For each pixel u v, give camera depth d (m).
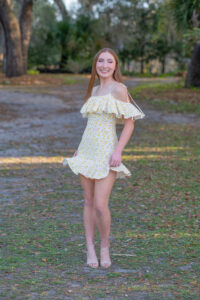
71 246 3.75
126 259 3.46
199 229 4.27
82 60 38.94
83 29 40.41
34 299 2.62
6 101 17.02
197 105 16.98
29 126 12.66
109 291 2.79
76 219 4.63
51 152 9.05
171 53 50.41
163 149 9.55
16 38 26.52
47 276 3.03
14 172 7.10
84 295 2.71
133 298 2.68
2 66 33.97
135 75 43.12
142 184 6.39
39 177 6.80
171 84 25.27
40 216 4.73
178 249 3.68
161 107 16.70
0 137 10.66
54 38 40.03
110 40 41.12
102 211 3.21
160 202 5.39
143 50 45.16
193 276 3.07
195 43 21.23
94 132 3.22
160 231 4.23
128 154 8.92
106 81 3.31
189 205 5.25
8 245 3.73
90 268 3.25
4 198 5.50
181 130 12.37
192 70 22.16
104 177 3.14
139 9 39.81
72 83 26.27
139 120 14.04
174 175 7.02
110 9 40.06
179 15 18.86
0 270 3.11
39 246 3.73
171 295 2.73
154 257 3.49
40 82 25.28
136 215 4.82
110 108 3.14
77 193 5.85
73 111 15.73
